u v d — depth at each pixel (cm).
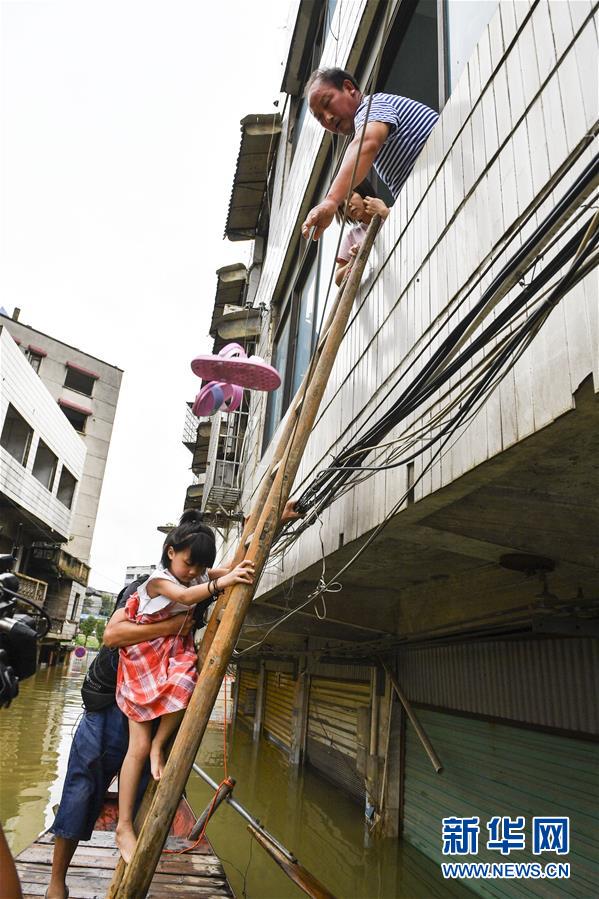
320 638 725
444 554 402
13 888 101
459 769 497
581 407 173
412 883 502
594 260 146
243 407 1083
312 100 352
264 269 1128
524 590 386
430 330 285
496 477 232
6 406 1791
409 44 432
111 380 3222
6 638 124
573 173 185
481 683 477
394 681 618
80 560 2809
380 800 597
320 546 430
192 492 1636
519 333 171
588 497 264
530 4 219
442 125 294
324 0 797
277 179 1089
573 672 380
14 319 2938
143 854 187
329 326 287
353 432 389
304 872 319
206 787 869
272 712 1281
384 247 368
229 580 220
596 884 342
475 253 247
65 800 265
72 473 2633
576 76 187
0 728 1169
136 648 246
